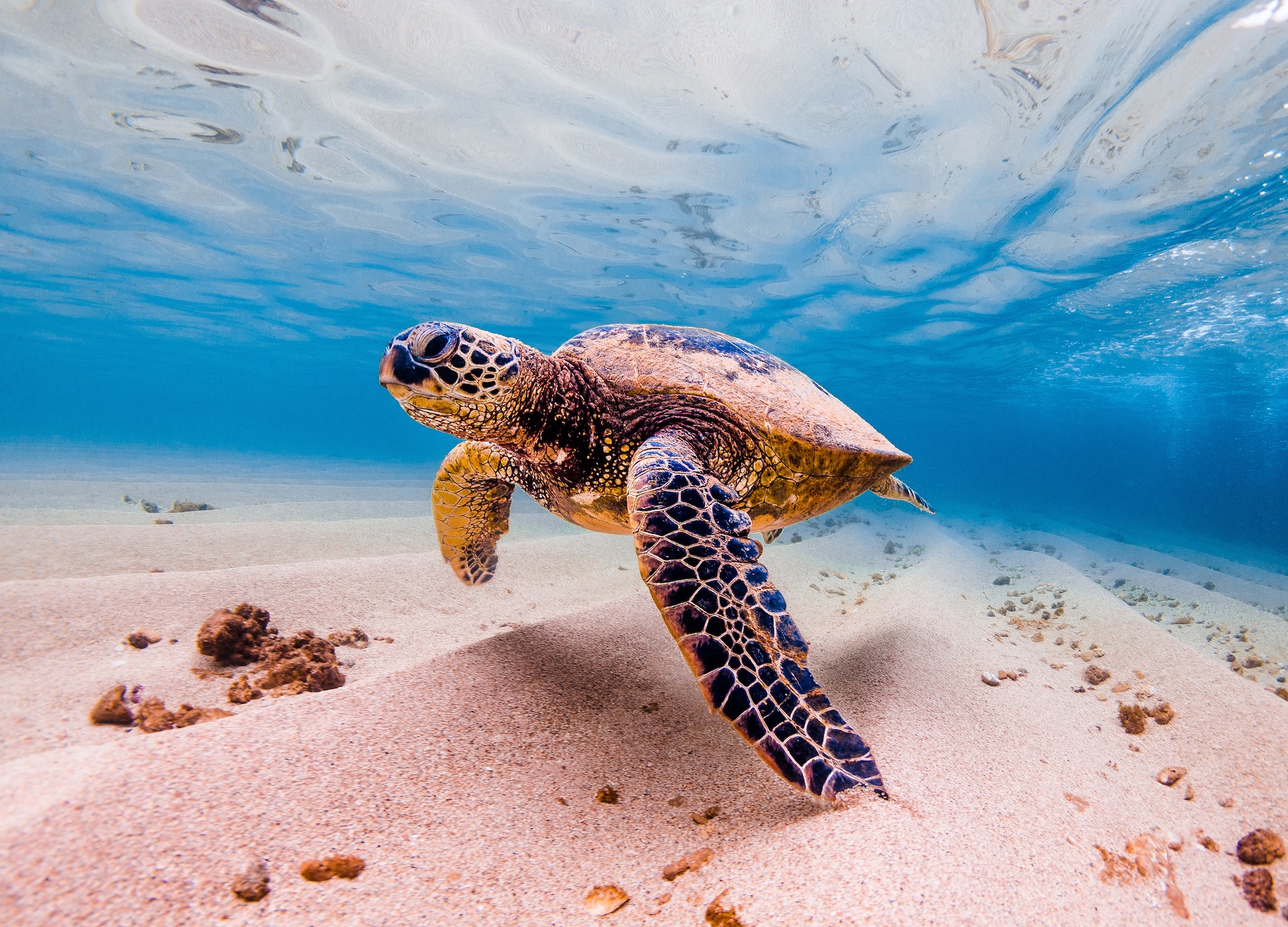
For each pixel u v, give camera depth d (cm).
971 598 123
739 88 177
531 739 54
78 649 68
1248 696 70
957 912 35
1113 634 97
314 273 376
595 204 256
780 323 437
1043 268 284
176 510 175
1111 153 189
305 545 125
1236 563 291
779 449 67
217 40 166
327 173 241
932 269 299
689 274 338
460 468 74
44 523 137
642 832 46
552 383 66
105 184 259
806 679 46
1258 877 44
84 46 168
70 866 34
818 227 264
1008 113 178
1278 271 261
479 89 184
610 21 155
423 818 43
